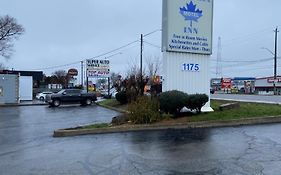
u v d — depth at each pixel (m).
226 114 16.47
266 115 16.52
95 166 8.39
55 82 94.25
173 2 17.22
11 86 44.66
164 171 7.74
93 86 65.56
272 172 7.43
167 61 17.27
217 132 13.12
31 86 53.84
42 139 13.30
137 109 15.67
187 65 17.69
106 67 52.19
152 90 26.14
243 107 18.53
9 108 35.28
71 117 23.00
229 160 8.56
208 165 8.12
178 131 13.73
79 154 9.91
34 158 9.62
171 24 17.17
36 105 40.69
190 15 17.64
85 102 38.47
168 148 10.24
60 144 11.80
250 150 9.68
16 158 9.73
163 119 15.85
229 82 90.62
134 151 9.98
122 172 7.77
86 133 14.16
